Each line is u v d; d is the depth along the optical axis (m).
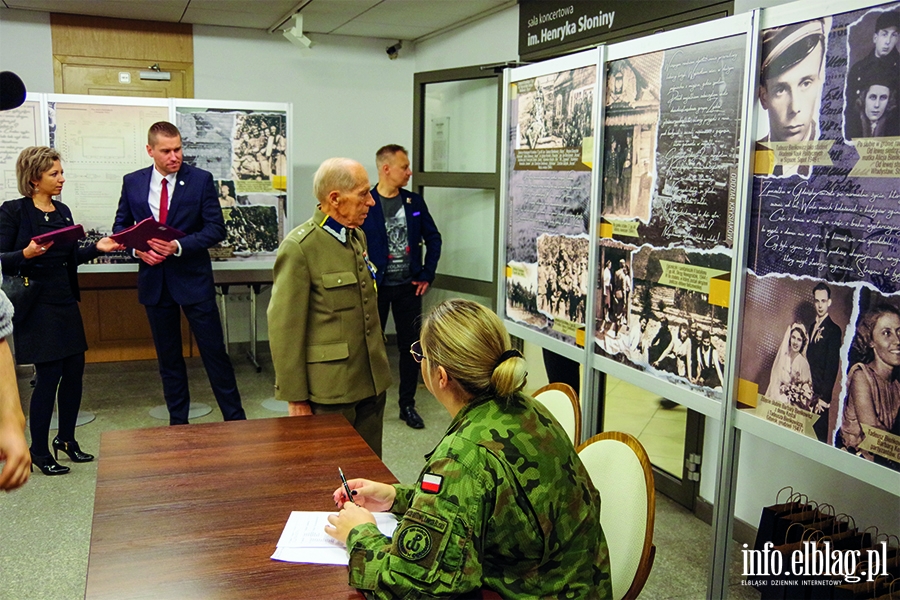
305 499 1.68
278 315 2.45
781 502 2.78
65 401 3.64
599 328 2.71
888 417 1.66
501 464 1.27
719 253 2.13
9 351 1.09
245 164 4.79
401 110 6.29
